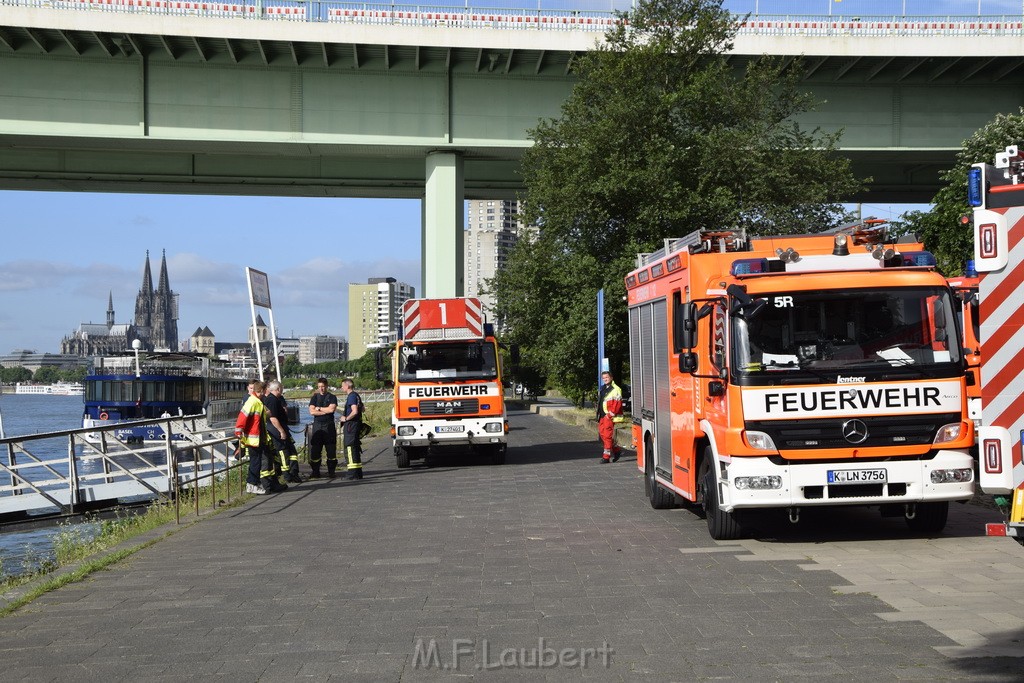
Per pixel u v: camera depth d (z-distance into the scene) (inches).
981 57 1192.8
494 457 893.8
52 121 1169.4
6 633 278.7
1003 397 267.7
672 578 333.7
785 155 1045.8
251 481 667.4
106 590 337.4
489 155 1293.1
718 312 400.8
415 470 855.7
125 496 759.7
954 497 381.1
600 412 890.1
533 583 331.3
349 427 781.3
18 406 5546.3
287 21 1146.0
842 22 1194.0
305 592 325.7
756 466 379.9
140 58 1176.2
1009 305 267.3
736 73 1237.7
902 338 386.0
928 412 381.4
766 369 381.7
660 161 1003.9
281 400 714.2
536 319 1422.2
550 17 1194.0
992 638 243.4
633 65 1048.2
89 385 2215.8
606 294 1055.6
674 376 470.6
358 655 246.2
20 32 1127.0
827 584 316.5
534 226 1169.4
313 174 1497.3
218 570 370.9
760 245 438.9
